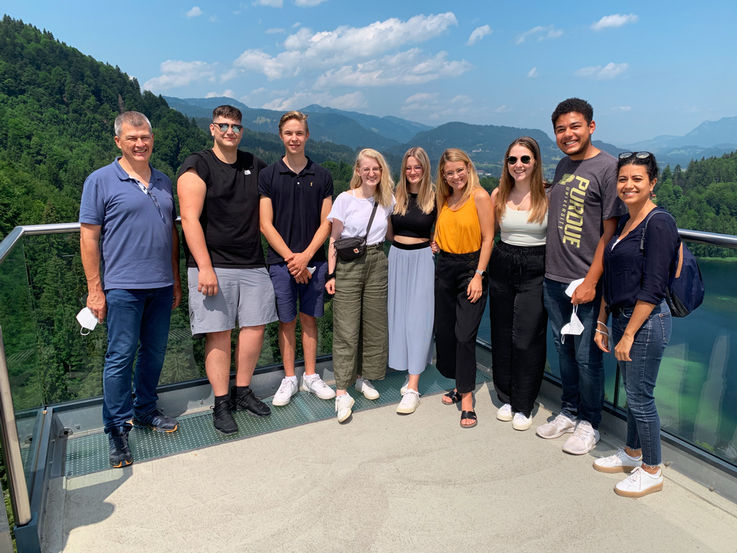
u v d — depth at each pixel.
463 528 1.90
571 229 2.34
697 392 2.24
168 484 2.19
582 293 2.25
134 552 1.77
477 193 2.58
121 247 2.24
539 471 2.30
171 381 2.89
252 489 2.15
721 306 2.10
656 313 1.95
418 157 2.67
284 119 2.62
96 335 2.67
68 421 2.62
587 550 1.79
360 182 2.81
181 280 2.85
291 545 1.81
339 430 2.68
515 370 2.68
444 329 2.88
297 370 3.25
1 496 1.64
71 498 2.09
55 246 2.47
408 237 2.84
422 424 2.76
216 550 1.78
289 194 2.66
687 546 1.81
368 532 1.88
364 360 3.04
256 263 2.64
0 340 1.57
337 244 2.72
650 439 2.07
